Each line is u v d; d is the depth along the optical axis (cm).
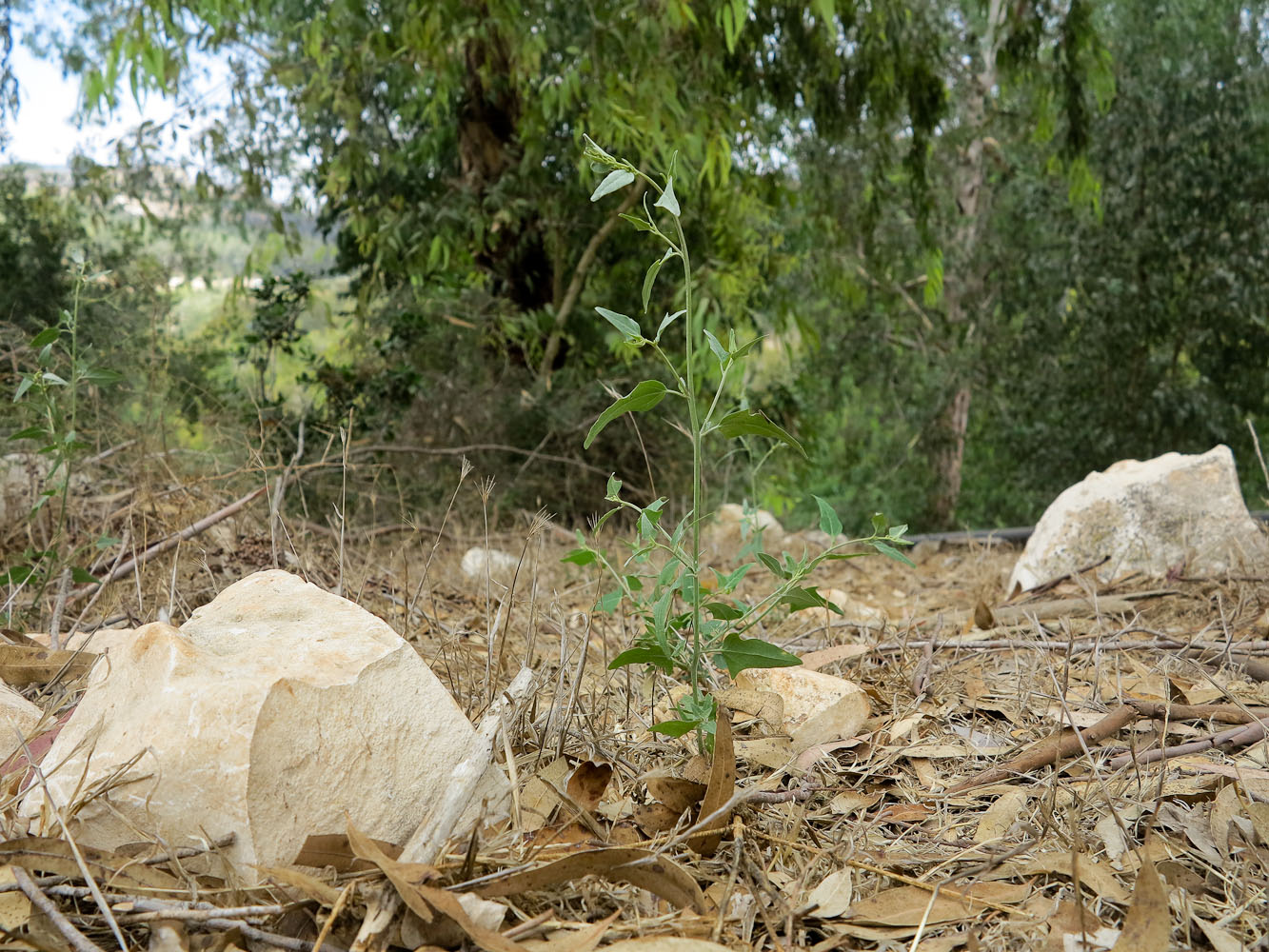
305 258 1105
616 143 758
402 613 331
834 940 142
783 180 976
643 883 139
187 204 1154
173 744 141
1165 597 363
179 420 506
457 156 1085
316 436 677
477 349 859
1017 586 423
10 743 179
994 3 1316
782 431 169
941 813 188
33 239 933
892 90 927
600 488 783
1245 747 208
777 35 883
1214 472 409
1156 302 1421
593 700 219
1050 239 1516
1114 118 1397
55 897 136
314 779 145
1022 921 144
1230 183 1385
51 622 266
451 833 150
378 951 126
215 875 139
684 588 183
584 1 774
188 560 354
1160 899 132
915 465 1650
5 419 414
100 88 660
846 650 288
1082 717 233
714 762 163
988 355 1541
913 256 1453
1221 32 1379
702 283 863
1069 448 1510
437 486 703
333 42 884
